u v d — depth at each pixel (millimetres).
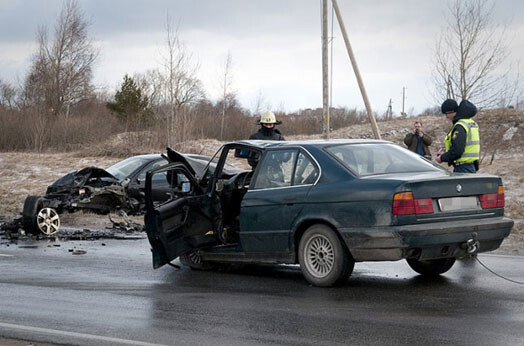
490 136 30281
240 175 8922
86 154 29281
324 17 19219
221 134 37906
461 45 20422
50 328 5992
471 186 7410
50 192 14570
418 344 5270
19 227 12875
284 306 6727
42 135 35156
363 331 5695
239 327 5918
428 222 7070
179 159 8992
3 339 5668
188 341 5500
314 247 7684
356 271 8672
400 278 8164
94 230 13445
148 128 31125
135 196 14898
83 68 56906
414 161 8016
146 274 8773
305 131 44688
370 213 7102
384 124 40250
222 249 8680
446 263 8227
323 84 19344
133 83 43406
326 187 7543
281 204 7922
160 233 8312
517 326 5781
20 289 7762
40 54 55938
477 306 6586
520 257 9719
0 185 22188
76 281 8258
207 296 7309
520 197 15117
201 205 8664
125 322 6180
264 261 8219
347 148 7992
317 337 5535
